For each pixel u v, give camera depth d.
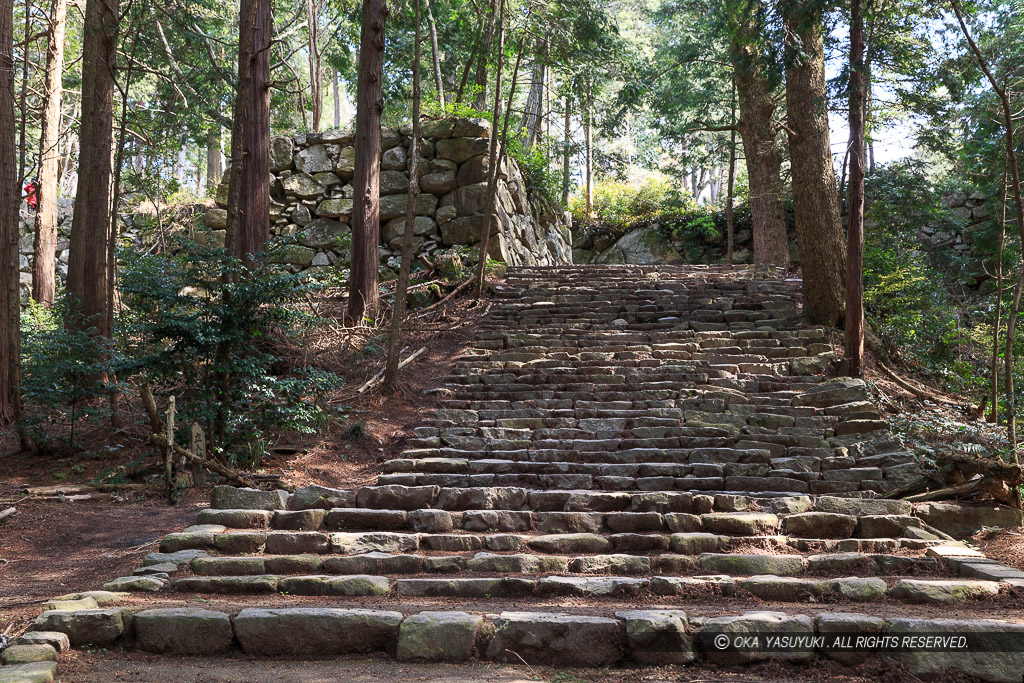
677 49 21.02
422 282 14.33
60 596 5.18
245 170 11.71
